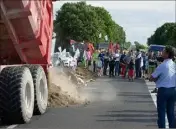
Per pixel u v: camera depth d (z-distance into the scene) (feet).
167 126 42.22
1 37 48.34
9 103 42.88
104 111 55.01
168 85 37.60
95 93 78.89
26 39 47.55
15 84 43.06
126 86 99.25
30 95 46.06
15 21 44.27
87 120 47.80
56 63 105.09
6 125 43.78
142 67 133.49
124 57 135.44
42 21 49.24
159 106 38.09
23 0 41.57
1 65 45.80
